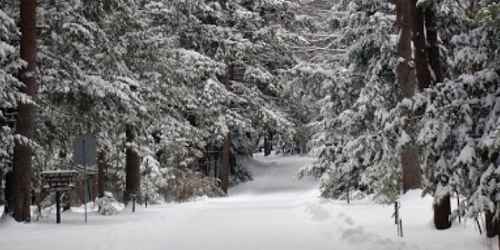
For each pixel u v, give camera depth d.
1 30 17.31
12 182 19.45
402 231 14.13
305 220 18.55
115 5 21.78
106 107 22.75
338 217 17.88
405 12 22.12
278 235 14.98
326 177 30.02
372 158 27.33
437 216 14.28
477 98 11.48
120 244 13.64
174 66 28.67
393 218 17.41
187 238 14.62
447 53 19.70
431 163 12.72
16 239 15.12
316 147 31.23
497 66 11.35
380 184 24.45
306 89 30.52
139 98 24.69
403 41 22.28
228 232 15.77
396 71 24.64
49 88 20.23
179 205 28.62
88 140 19.84
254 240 14.12
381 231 14.70
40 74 19.98
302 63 30.33
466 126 11.43
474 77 11.41
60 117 22.27
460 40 12.02
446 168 12.00
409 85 22.03
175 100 29.33
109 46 21.89
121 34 24.72
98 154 29.22
